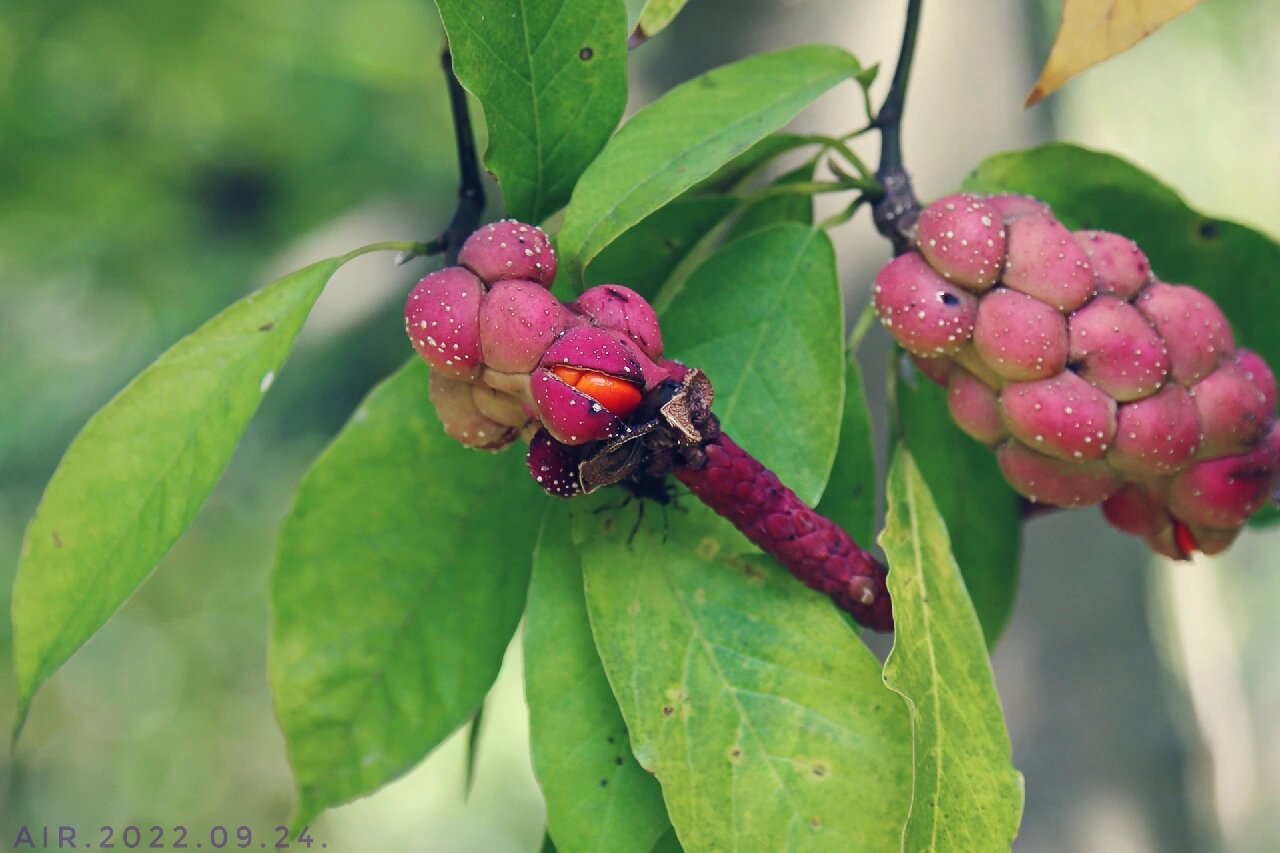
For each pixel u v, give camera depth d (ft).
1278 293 1.61
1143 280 1.48
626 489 1.46
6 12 3.49
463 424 1.44
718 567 1.46
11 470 3.56
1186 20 3.71
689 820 1.42
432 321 1.41
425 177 3.69
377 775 1.53
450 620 1.54
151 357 3.59
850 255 2.05
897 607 1.44
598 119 1.49
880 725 1.44
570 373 1.40
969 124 2.16
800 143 1.56
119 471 1.46
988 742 1.44
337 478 1.52
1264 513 1.64
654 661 1.45
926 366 1.51
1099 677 2.16
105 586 1.46
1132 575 2.20
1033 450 1.49
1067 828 2.13
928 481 1.61
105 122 3.71
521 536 1.53
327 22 3.60
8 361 3.67
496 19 1.46
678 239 1.54
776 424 1.49
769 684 1.44
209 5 3.53
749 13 2.29
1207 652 2.70
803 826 1.43
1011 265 1.47
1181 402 1.47
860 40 2.19
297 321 1.47
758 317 1.50
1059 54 1.47
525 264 1.42
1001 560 1.62
